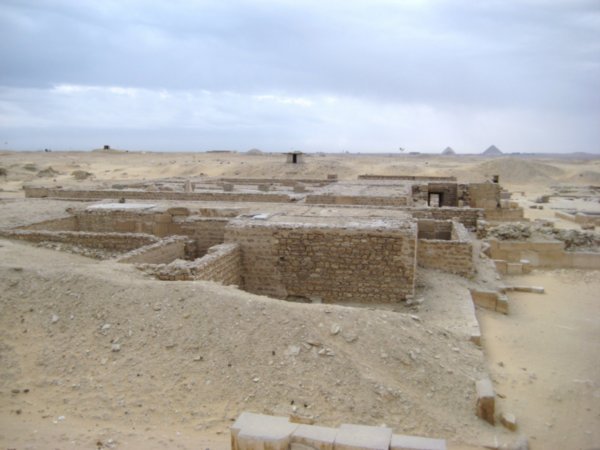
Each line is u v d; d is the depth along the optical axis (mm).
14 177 53188
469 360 8891
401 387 7652
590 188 52500
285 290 13789
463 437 6918
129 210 18516
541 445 7188
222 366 7629
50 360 7828
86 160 91375
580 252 18641
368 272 13234
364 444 5168
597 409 8227
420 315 11609
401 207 20406
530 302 14188
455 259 14961
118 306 8875
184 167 67875
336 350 7980
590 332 11766
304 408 7000
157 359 7793
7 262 11633
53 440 6078
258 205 20281
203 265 11297
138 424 6625
